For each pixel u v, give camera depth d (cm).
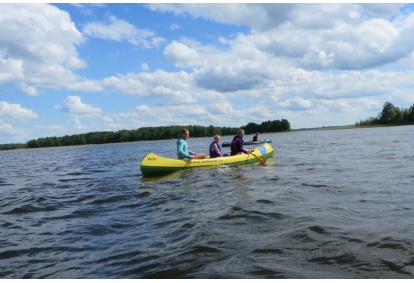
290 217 548
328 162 1345
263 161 1395
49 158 3341
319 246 418
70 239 516
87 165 2019
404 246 404
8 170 1969
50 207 755
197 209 643
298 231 475
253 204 647
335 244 421
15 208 752
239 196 736
